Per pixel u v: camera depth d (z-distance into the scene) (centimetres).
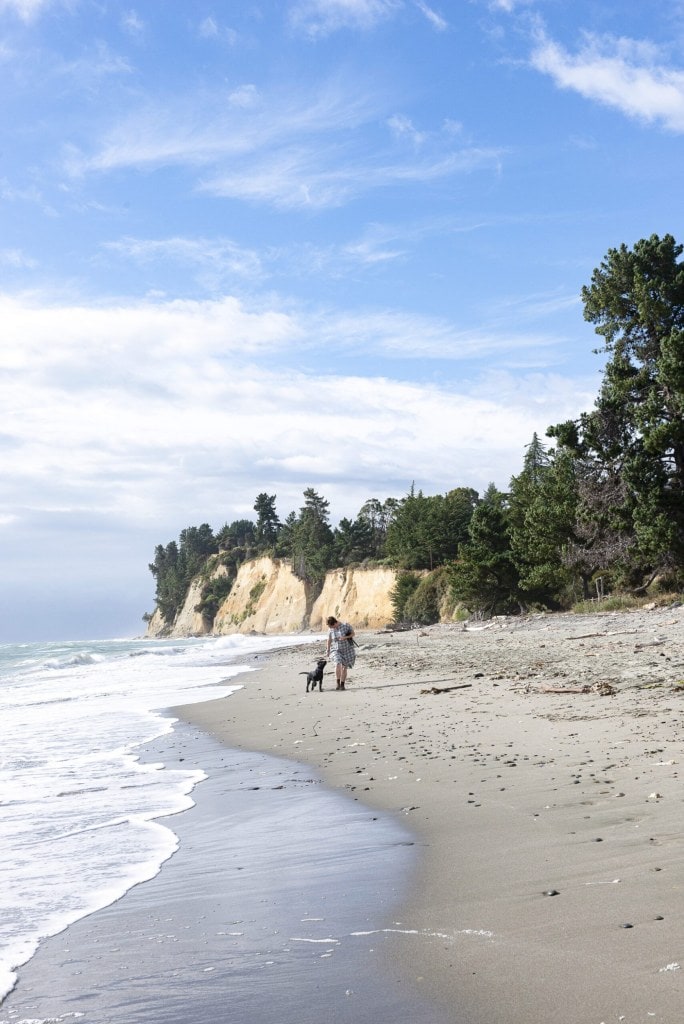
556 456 5112
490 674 1838
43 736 1372
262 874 548
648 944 363
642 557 3972
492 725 1109
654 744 839
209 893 514
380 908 455
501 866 513
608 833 559
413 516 12656
